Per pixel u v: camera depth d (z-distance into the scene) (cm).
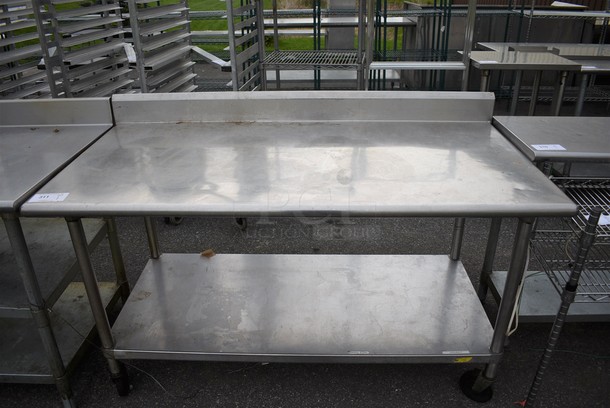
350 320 196
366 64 369
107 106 199
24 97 321
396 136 185
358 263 235
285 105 200
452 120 200
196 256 241
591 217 139
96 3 329
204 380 195
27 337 202
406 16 563
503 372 196
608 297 206
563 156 155
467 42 360
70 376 197
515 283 160
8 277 184
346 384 192
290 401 185
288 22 538
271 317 198
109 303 219
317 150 172
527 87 543
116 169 157
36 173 152
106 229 212
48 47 274
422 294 212
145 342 183
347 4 568
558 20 533
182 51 361
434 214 130
